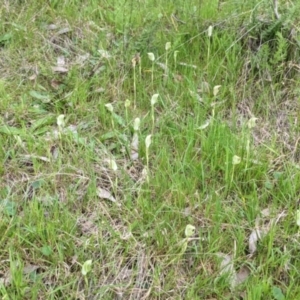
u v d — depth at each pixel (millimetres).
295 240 2096
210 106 2770
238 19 3223
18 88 2910
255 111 2814
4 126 2609
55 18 3461
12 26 3326
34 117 2746
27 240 2070
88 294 1973
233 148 2445
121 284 1993
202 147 2488
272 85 2863
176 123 2652
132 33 3266
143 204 2221
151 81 2936
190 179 2330
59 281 2006
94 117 2742
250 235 2145
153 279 2008
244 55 3043
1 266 2041
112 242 2117
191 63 3033
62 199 2316
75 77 2953
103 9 3510
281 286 2004
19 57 3139
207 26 3248
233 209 2254
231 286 1983
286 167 2459
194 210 2250
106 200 2328
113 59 3064
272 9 3135
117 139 2609
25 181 2391
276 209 2254
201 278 2008
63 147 2551
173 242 2107
